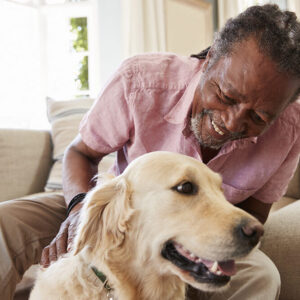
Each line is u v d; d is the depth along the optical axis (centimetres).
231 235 105
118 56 396
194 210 112
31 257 158
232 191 160
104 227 121
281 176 165
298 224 171
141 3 380
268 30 112
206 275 111
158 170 118
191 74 151
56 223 168
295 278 160
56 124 301
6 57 387
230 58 118
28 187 280
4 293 148
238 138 134
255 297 134
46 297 124
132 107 153
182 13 401
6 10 384
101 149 165
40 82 419
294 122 155
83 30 424
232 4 423
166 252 118
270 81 112
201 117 136
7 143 271
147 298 126
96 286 122
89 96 428
